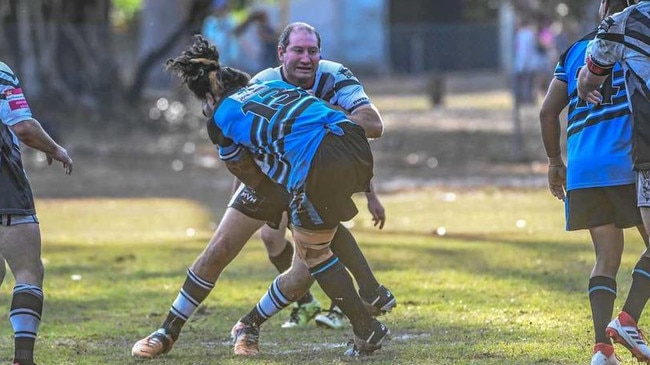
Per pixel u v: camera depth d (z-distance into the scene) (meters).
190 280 24.34
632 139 20.53
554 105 22.34
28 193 22.25
